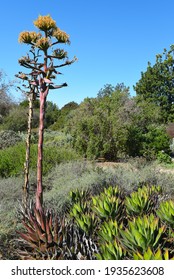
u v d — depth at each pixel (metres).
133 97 28.47
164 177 6.57
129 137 14.03
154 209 3.95
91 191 5.65
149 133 15.02
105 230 3.06
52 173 8.05
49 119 34.38
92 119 13.52
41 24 3.41
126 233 2.83
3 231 3.90
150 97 38.00
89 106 18.58
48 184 7.42
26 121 26.45
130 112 21.80
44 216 3.35
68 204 4.68
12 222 4.26
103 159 13.16
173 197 5.07
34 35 3.54
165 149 14.66
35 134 21.67
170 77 37.44
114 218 3.64
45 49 3.40
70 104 39.78
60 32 3.38
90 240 3.16
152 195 4.62
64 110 35.84
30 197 5.77
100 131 13.37
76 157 10.32
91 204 4.28
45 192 6.49
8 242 3.78
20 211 4.15
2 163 8.58
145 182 6.05
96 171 7.19
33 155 9.16
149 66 38.66
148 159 12.84
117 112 20.44
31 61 3.49
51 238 3.17
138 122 21.47
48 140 18.41
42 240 3.19
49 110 37.09
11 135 17.52
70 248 3.12
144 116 23.08
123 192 5.23
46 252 3.19
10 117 26.55
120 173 6.85
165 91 37.59
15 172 8.17
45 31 3.47
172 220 3.32
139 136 14.49
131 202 3.86
